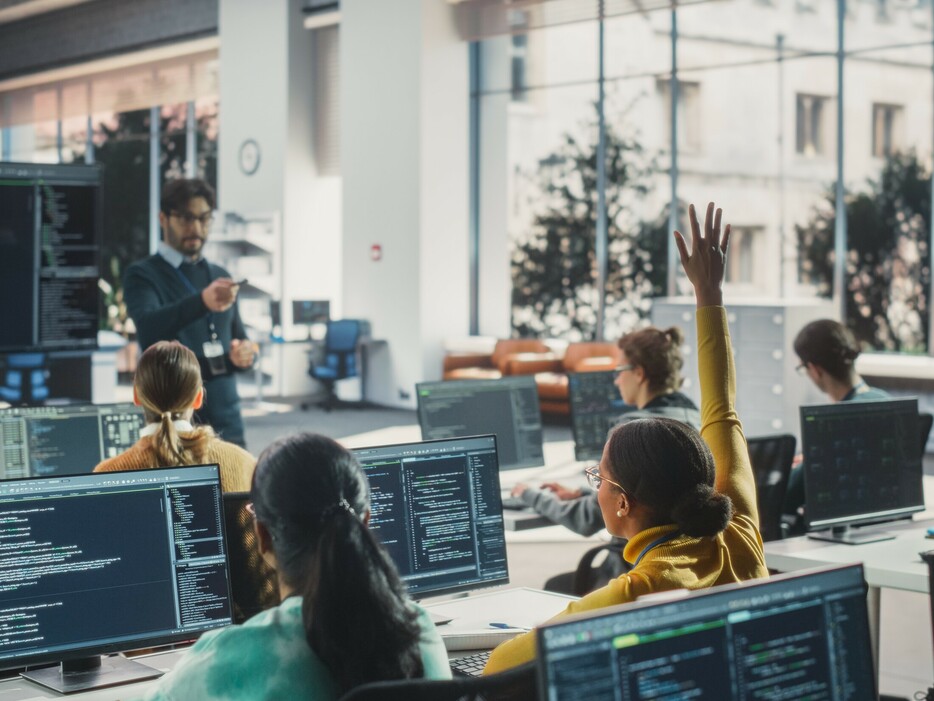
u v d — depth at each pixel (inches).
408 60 506.3
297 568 63.7
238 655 63.4
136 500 94.3
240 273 543.8
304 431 66.9
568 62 496.7
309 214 562.9
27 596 89.5
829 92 420.2
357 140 528.1
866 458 154.8
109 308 667.4
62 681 93.6
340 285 573.6
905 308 408.5
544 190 509.4
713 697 52.4
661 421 82.9
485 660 97.2
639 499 81.7
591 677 48.8
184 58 635.5
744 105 442.9
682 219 465.7
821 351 164.7
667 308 419.5
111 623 92.0
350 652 61.1
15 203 273.4
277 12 554.6
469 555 113.1
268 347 558.6
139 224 671.1
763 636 54.9
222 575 96.3
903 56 402.3
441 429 178.5
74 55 690.8
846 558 142.8
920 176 401.7
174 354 115.8
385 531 109.0
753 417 392.8
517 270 521.7
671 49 462.9
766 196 439.5
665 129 467.5
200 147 639.8
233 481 120.5
